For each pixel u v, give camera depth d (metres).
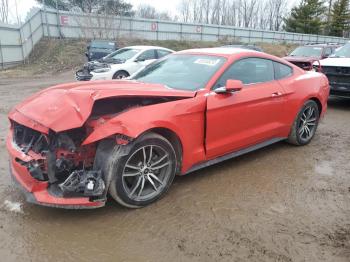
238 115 4.33
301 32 52.09
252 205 3.68
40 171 3.22
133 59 12.32
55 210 3.48
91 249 2.91
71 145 3.27
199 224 3.30
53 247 2.93
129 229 3.20
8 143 3.71
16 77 17.02
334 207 3.69
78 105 3.26
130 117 3.33
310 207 3.68
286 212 3.56
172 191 3.95
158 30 33.59
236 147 4.47
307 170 4.69
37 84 13.95
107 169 3.24
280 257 2.84
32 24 24.81
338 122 7.57
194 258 2.81
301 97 5.32
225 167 4.71
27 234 3.09
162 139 3.56
